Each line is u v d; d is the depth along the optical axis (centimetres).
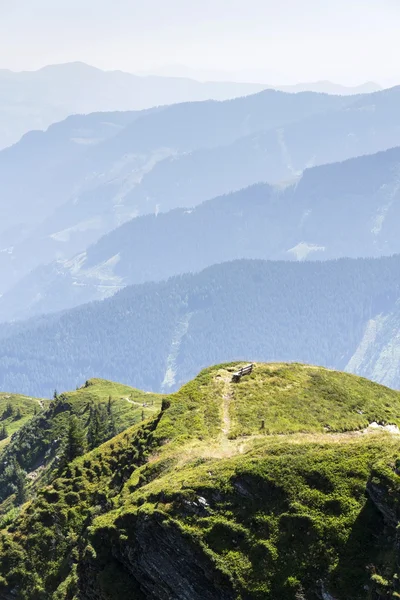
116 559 8512
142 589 8119
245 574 7081
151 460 11112
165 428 12056
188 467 9394
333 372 15162
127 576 8338
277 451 8481
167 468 10062
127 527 8400
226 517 7756
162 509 8081
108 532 8594
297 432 11412
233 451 9788
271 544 7262
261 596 6838
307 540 7138
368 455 7925
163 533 7875
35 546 11969
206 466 8850
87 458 13588
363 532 6988
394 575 6216
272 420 11856
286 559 7062
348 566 6738
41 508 12644
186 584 7481
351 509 7269
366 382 14975
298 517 7325
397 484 7025
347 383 14475
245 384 13838
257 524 7538
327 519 7256
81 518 12150
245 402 12800
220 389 13525
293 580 6838
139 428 13538
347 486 7562
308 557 6975
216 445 10594
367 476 7606
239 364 15250
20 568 11712
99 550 8662
